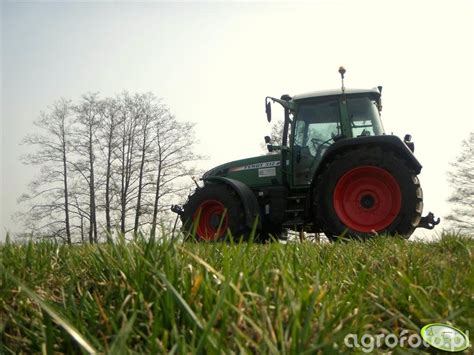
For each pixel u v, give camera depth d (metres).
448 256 2.94
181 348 1.19
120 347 1.12
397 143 6.62
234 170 8.45
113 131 24.05
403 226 6.40
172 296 1.46
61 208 23.14
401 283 1.96
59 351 1.45
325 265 2.33
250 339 1.23
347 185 6.75
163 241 2.04
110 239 2.19
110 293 1.81
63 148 23.77
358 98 7.61
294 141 7.81
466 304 1.72
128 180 23.66
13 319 1.63
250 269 2.01
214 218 7.89
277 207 7.77
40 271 2.30
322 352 1.25
